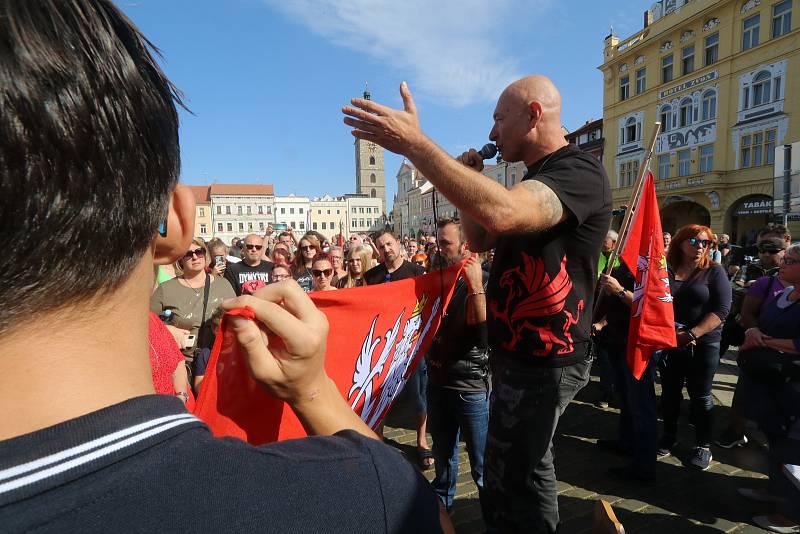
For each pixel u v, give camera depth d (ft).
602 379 16.06
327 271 13.87
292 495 1.32
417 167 4.04
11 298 1.08
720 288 11.24
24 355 1.17
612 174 89.35
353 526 1.38
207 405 2.57
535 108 5.52
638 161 83.61
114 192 1.18
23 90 1.03
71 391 1.21
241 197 227.20
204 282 12.19
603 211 5.26
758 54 64.75
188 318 11.52
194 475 1.20
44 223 1.06
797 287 9.40
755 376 9.35
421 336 6.00
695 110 73.72
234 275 18.01
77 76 1.11
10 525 0.97
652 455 10.97
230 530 1.19
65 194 1.08
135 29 1.41
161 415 1.28
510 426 5.54
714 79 70.59
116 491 1.07
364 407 4.93
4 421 1.16
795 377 8.78
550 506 5.76
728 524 9.56
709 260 11.57
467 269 8.19
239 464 1.30
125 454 1.12
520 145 5.74
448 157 3.96
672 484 11.07
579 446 13.15
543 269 5.24
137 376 1.40
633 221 8.98
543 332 5.31
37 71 1.05
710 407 11.76
